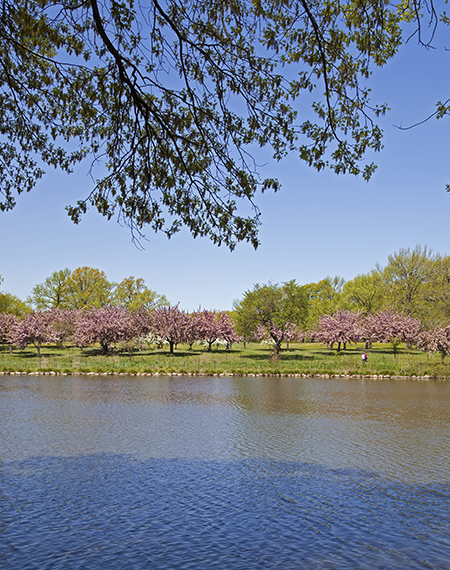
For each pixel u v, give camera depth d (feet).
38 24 22.59
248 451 45.60
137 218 26.14
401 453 45.01
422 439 50.90
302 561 23.95
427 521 29.22
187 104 24.00
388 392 90.27
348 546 25.81
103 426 56.95
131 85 21.75
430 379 117.08
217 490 34.83
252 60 23.63
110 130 25.82
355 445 48.11
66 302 252.21
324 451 45.78
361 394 87.30
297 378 116.78
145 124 23.38
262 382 107.24
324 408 71.31
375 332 188.75
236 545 25.94
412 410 69.82
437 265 212.23
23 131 28.45
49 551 25.12
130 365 139.03
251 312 168.04
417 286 211.82
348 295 242.99
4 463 41.47
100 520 29.35
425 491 34.47
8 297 231.09
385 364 141.69
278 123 24.50
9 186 30.68
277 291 167.94
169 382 106.42
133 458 43.04
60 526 28.45
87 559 24.16
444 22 21.50
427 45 20.56
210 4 22.82
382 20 22.22
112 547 25.63
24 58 24.63
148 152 24.62
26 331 167.02
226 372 124.26
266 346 246.47
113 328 172.45
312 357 172.76
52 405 72.95
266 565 23.49
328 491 34.60
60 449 46.21
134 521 29.22
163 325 177.17
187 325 177.47
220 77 24.11
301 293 167.73
